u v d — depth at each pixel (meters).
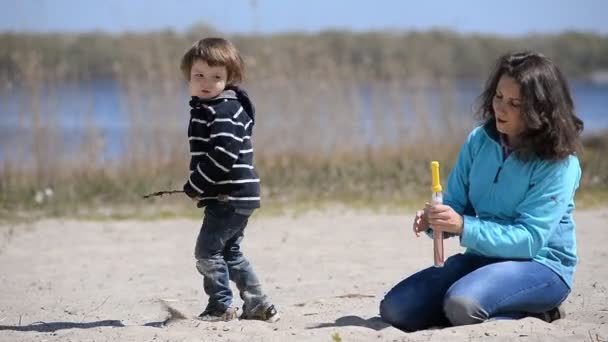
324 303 9.81
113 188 19.00
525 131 7.93
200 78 8.10
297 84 21.83
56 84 20.42
